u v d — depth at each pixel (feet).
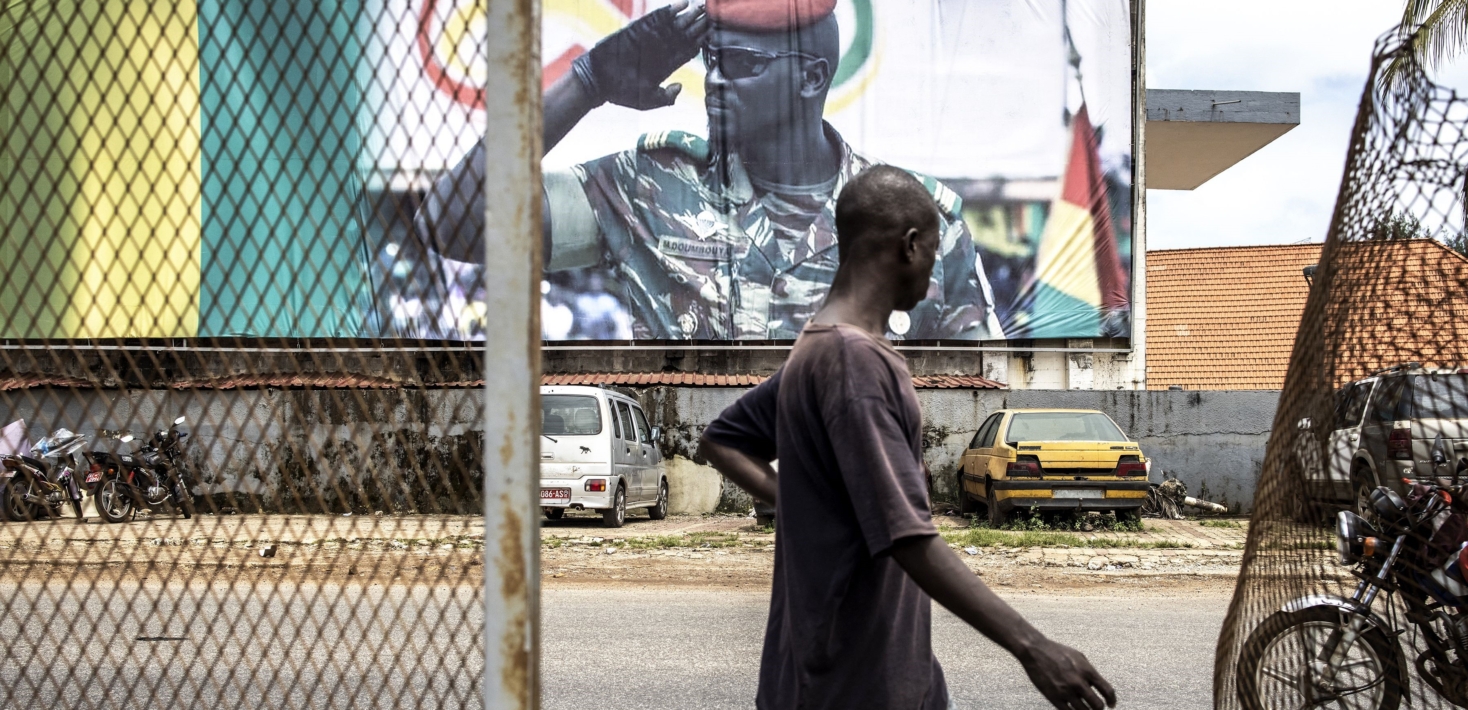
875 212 5.90
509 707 5.10
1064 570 27.45
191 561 6.44
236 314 5.94
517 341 5.17
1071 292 53.88
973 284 53.83
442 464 5.80
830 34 54.60
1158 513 44.34
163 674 6.53
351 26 5.86
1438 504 9.57
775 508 6.61
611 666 16.40
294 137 5.89
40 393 6.15
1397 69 7.13
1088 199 54.24
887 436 5.28
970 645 18.24
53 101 6.07
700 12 54.60
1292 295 70.44
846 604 5.50
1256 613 8.04
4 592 6.65
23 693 12.28
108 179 6.05
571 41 54.34
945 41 54.85
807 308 53.72
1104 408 47.55
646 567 27.66
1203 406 47.06
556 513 43.04
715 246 53.83
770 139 54.24
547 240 53.62
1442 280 7.34
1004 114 54.60
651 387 48.65
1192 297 72.33
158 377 6.09
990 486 38.24
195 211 6.02
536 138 5.20
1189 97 66.54
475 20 5.73
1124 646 18.20
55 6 6.11
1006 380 53.93
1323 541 7.97
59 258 6.07
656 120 54.19
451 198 5.68
